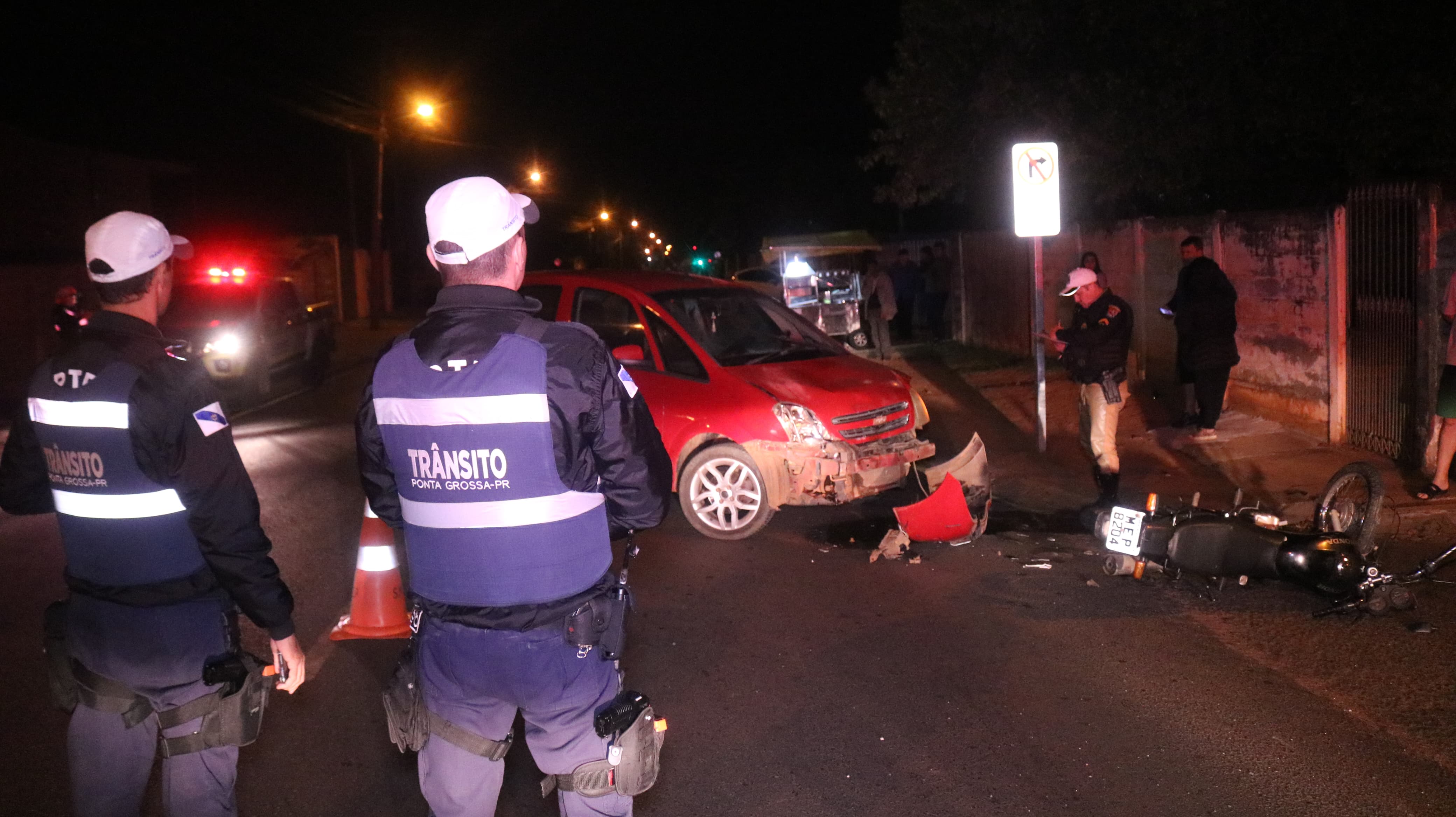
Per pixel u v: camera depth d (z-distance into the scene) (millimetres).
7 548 8109
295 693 5246
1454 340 7539
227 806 3141
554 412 2625
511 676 2707
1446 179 12117
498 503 2648
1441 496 7805
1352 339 9625
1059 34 15508
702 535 7852
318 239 34875
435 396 2646
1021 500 8688
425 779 2865
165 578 2951
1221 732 4621
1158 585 6461
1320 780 4207
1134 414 11812
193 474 2842
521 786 4359
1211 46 13195
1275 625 5789
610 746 2809
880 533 7816
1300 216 10234
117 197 25594
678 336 8062
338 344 27094
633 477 2738
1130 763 4383
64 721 5016
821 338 8828
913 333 23438
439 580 2725
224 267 16812
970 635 5805
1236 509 6750
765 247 26547
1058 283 16156
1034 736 4637
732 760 4508
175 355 2979
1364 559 5957
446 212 2717
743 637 5883
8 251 21609
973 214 24359
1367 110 11992
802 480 7594
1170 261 12711
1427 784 4156
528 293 8867
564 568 2701
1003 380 15258
